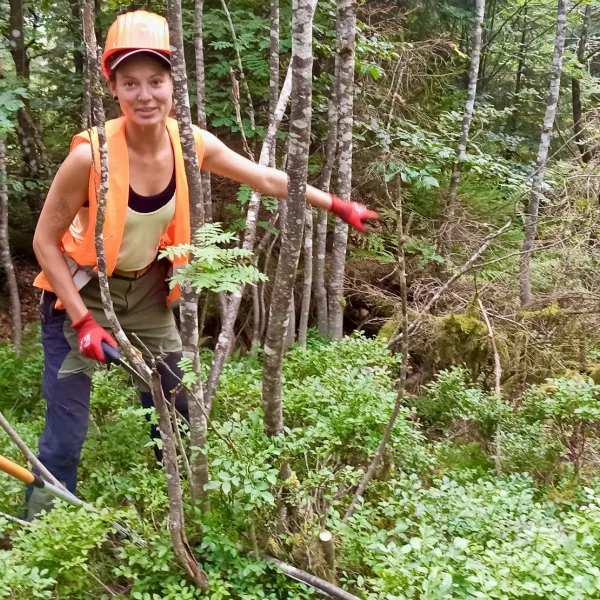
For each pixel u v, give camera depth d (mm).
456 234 5949
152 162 2250
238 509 2213
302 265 5594
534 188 5480
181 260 2359
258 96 5715
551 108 5492
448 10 7105
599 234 5562
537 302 5258
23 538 2004
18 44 5598
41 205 6125
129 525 2244
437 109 6754
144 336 2768
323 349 4008
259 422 2434
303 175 1940
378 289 5664
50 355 2537
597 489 2842
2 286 6078
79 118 6090
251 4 5391
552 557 1896
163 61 2076
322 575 2252
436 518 2375
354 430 2736
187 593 1953
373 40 4949
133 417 3016
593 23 10492
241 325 5324
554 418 3385
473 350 4488
